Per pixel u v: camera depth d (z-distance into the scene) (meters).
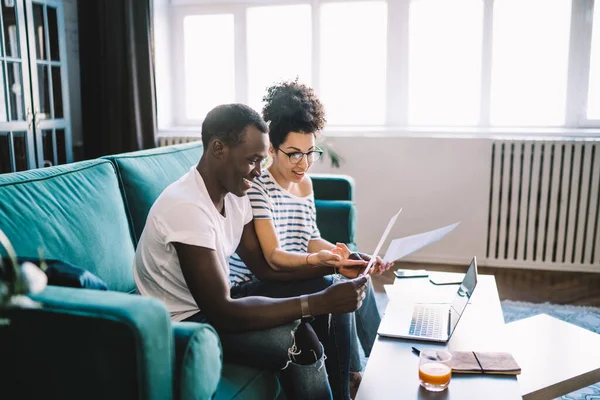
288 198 1.81
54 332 0.99
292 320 1.32
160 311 1.00
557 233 3.48
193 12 4.09
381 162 3.68
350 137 3.69
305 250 1.88
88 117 3.97
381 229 3.75
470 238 3.62
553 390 1.35
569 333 1.65
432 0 3.69
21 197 1.42
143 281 1.39
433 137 3.57
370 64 3.87
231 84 4.15
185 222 1.27
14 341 1.02
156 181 1.93
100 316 0.96
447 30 3.71
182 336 1.05
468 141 3.51
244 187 1.38
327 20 3.88
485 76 3.66
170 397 1.02
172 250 1.31
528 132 3.54
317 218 2.54
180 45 4.17
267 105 1.77
